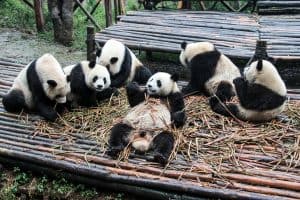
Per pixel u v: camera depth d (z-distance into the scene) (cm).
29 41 1011
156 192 459
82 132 554
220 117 573
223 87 607
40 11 1048
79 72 610
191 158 492
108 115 588
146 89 565
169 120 530
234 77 625
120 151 498
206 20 981
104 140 530
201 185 450
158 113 522
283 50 782
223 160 490
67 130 558
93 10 1162
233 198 434
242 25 942
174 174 465
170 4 1468
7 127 571
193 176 461
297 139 525
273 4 1037
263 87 554
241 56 765
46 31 1075
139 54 963
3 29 1063
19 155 506
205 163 483
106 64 676
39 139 544
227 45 820
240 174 466
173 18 993
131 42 823
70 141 535
